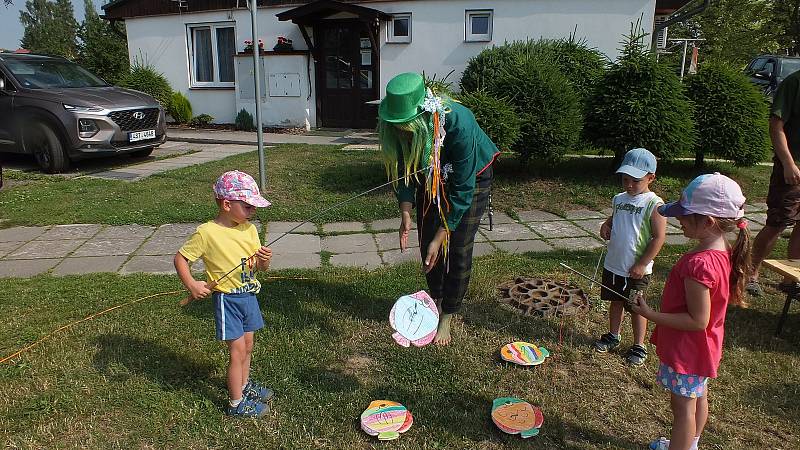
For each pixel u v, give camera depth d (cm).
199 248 261
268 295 409
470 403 288
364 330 362
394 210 658
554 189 743
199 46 1401
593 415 282
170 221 615
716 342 227
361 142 1097
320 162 871
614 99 742
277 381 302
